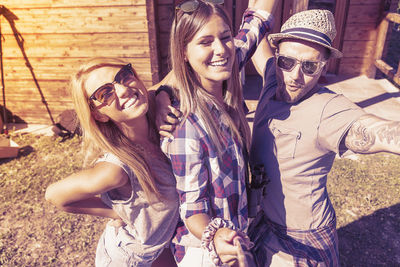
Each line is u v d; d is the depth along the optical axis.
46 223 3.88
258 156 1.79
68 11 5.21
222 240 1.10
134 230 1.66
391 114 5.82
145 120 1.46
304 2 5.67
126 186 1.47
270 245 1.85
